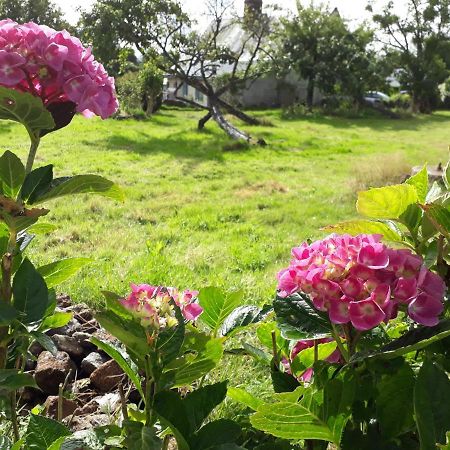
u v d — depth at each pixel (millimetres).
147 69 28891
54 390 3264
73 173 13977
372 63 41094
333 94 41188
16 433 1922
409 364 1781
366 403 1775
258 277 6508
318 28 39688
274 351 1920
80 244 7797
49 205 10086
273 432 1612
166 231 8906
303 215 10555
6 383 1578
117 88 29250
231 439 1523
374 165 13477
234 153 18484
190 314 1766
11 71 1639
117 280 5676
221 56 27281
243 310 2027
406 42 45719
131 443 1395
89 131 21391
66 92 1668
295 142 21891
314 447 1852
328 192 12633
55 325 1911
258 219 10148
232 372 3252
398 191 1744
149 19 26797
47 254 7172
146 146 18953
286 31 39781
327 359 1838
